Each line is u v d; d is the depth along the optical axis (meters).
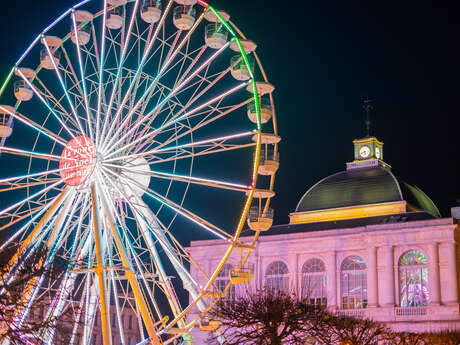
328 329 68.38
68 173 57.19
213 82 61.72
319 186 107.75
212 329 65.06
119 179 58.75
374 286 94.62
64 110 60.44
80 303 58.72
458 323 89.19
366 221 100.81
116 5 63.50
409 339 79.25
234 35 59.19
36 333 51.28
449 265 91.62
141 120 58.56
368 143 108.69
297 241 100.88
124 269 53.88
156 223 59.53
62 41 62.94
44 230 56.84
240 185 58.59
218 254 106.19
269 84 62.47
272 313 62.72
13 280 48.16
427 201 107.19
